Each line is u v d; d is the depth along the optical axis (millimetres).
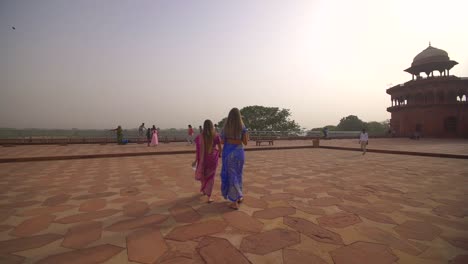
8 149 12180
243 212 3213
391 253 2146
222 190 3545
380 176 5848
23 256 2041
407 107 34031
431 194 4191
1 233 2516
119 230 2604
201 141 3762
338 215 3115
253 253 2109
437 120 31109
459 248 2248
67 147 13883
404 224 2830
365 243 2332
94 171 6457
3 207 3389
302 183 5055
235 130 3484
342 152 12516
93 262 1948
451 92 31406
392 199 3881
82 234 2494
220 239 2387
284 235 2492
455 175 5988
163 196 4020
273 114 46500
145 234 2502
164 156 10289
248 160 8992
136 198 3887
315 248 2221
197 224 2779
